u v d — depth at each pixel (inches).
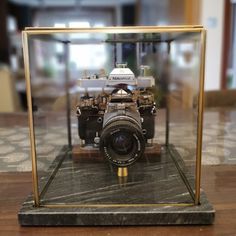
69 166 30.0
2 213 23.9
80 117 30.7
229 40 114.8
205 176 30.3
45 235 21.4
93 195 24.5
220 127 49.0
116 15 209.2
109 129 24.2
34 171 23.8
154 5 162.7
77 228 22.1
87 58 32.3
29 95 22.8
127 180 27.0
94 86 28.7
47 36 25.4
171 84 53.1
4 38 171.6
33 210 22.5
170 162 30.5
